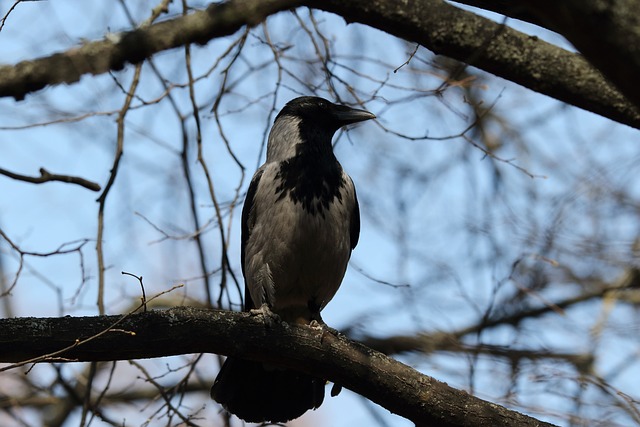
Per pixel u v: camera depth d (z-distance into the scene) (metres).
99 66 8.12
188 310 8.47
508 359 13.56
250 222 11.64
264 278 11.38
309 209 11.30
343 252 11.62
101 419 10.76
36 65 7.95
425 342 15.32
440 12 9.49
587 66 9.54
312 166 11.55
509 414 8.86
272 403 10.67
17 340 7.84
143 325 8.21
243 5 8.42
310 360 8.91
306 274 11.54
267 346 8.81
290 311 12.24
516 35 9.60
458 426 8.80
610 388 11.70
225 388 10.66
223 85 10.90
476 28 9.51
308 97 12.30
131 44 8.23
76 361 7.93
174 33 8.34
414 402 8.82
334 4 9.38
